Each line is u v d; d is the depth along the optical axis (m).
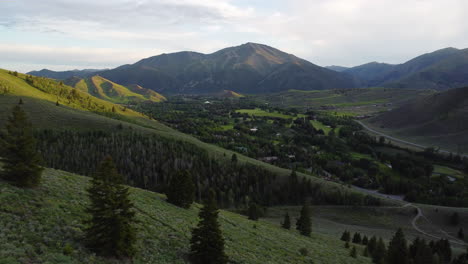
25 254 19.41
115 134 153.88
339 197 124.62
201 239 29.36
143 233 31.06
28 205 26.81
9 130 30.03
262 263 34.81
